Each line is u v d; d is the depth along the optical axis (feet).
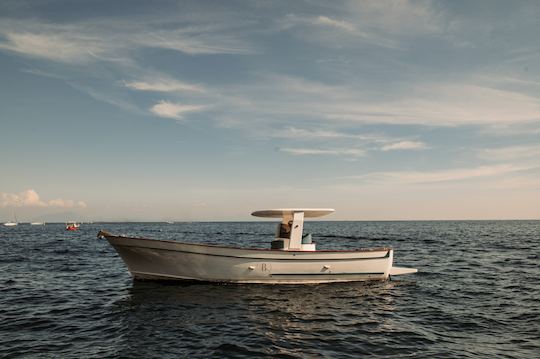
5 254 99.96
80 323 34.96
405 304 42.52
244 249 48.75
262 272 49.57
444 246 131.23
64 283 55.93
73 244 143.74
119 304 41.63
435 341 29.99
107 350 27.89
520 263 80.02
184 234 248.52
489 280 58.70
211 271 49.34
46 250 114.01
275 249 50.85
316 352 27.48
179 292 46.52
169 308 39.68
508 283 55.98
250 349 28.02
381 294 47.47
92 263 80.59
